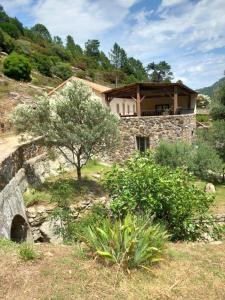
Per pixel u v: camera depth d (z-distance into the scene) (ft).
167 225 25.22
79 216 40.32
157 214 25.58
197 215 26.96
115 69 354.13
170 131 75.92
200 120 136.67
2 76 136.26
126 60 387.34
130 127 76.79
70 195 42.68
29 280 16.22
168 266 18.66
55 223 37.86
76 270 17.17
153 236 18.95
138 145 77.41
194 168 65.51
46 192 43.75
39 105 45.98
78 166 49.19
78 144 46.98
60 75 211.82
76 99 45.96
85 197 43.37
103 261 18.02
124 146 76.79
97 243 18.45
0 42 192.13
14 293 15.29
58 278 16.40
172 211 25.09
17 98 108.17
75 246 20.68
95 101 46.42
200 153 66.90
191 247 22.40
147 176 25.41
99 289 15.66
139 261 17.52
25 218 37.93
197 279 17.42
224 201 51.52
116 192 27.58
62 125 45.06
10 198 34.27
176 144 68.18
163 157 65.41
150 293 15.60
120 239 17.89
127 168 28.25
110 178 28.22
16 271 16.97
